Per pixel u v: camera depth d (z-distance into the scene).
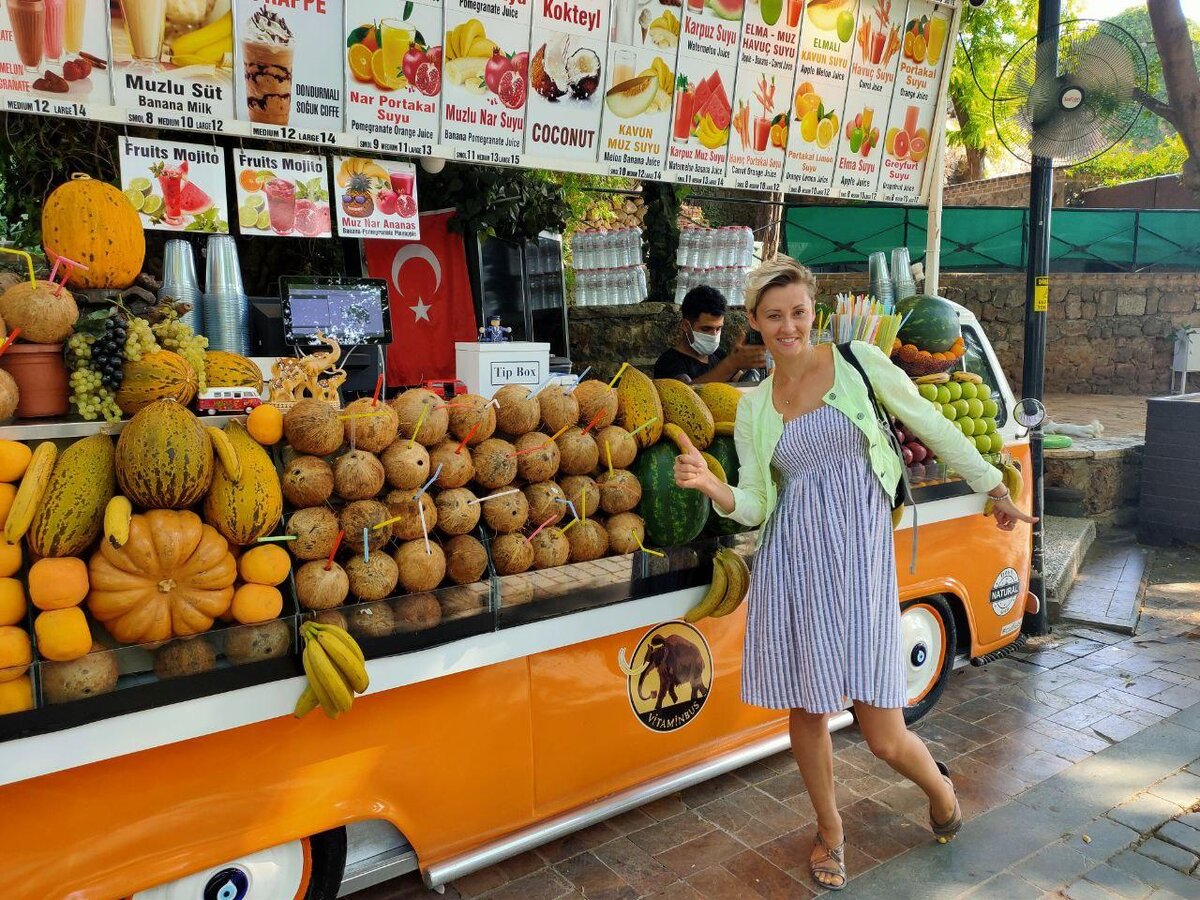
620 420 3.01
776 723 3.62
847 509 2.72
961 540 4.07
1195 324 13.49
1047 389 13.91
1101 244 14.00
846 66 4.43
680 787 3.21
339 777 2.42
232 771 2.24
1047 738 4.05
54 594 1.92
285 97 3.07
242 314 3.11
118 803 2.09
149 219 2.99
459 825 2.69
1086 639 5.42
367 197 3.44
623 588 2.91
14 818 1.97
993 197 18.17
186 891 2.27
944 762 3.81
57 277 2.45
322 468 2.33
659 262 7.57
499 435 2.80
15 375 2.20
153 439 2.04
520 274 5.46
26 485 1.93
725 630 3.36
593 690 2.96
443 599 2.49
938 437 2.87
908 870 3.03
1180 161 18.55
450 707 2.61
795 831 3.27
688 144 4.04
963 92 14.22
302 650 2.25
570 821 2.92
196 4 2.84
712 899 2.88
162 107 2.87
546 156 3.67
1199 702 4.46
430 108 3.36
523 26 3.46
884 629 2.74
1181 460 7.52
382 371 3.38
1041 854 3.13
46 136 4.19
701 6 3.88
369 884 2.65
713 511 3.20
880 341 3.49
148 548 2.02
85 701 1.96
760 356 4.66
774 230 10.58
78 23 2.68
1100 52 4.98
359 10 3.12
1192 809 3.44
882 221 13.30
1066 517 7.99
